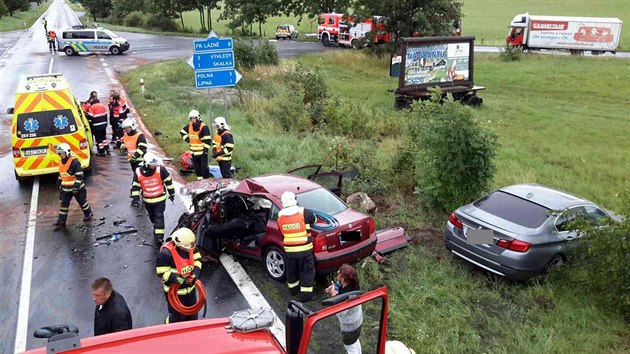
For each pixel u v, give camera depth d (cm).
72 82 2434
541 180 1352
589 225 731
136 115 1847
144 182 879
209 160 1362
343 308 388
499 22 7300
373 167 1227
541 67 3581
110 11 7419
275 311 703
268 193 794
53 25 6375
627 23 6450
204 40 1289
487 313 711
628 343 648
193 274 589
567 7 8581
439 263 841
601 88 3014
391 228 927
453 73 2405
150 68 2795
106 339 317
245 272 809
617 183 1367
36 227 967
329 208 792
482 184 1030
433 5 3450
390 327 658
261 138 1523
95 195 1131
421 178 1059
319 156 1339
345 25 4188
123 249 884
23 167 1177
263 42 3017
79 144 1209
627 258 696
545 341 639
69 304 717
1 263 831
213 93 2234
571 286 768
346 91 2684
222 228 805
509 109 2442
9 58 3266
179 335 326
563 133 1988
